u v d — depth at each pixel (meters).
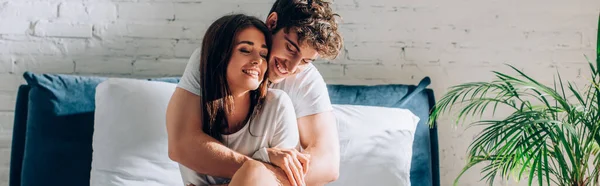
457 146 3.00
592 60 3.04
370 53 2.93
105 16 2.79
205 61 1.80
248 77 1.76
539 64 3.02
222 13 2.84
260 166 1.65
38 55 2.75
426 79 2.86
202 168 1.78
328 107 2.09
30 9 2.75
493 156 2.50
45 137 2.46
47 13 2.76
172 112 1.83
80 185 2.44
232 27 1.77
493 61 3.00
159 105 2.40
